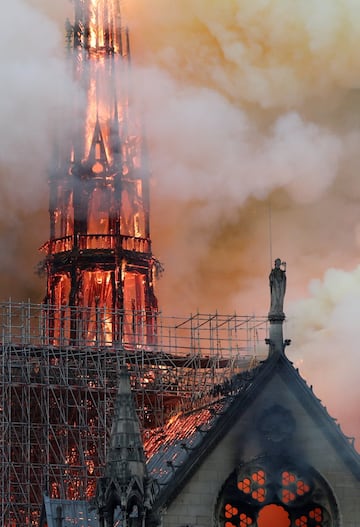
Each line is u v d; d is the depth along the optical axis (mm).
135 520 198750
